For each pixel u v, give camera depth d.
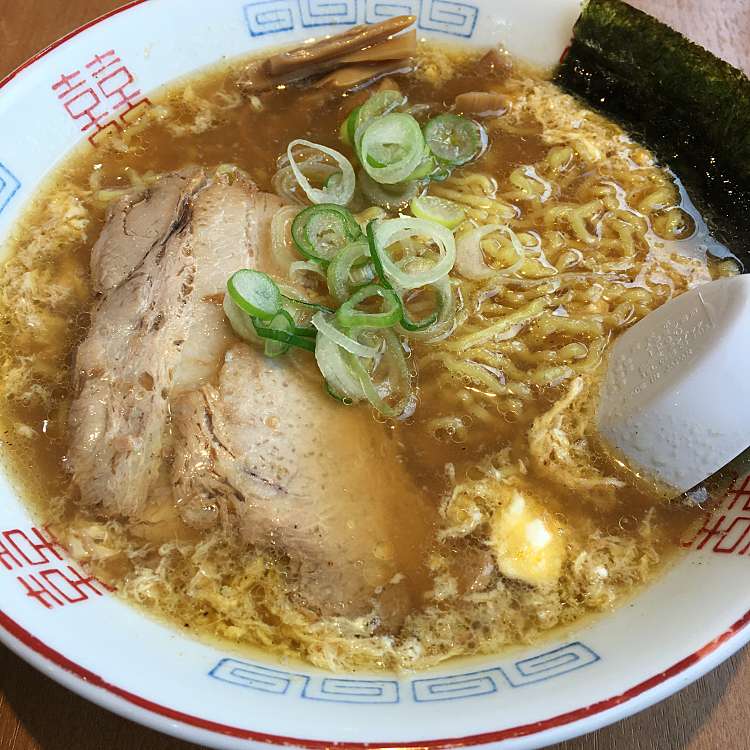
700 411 0.19
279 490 0.19
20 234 0.24
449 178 0.26
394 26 0.27
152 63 0.27
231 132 0.27
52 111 0.25
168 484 0.19
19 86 0.24
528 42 0.28
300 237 0.22
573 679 0.16
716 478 0.20
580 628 0.19
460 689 0.17
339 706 0.16
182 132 0.27
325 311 0.21
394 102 0.27
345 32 0.28
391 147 0.24
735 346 0.18
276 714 0.16
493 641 0.19
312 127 0.27
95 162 0.26
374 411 0.21
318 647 0.18
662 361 0.20
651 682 0.16
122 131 0.27
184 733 0.15
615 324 0.23
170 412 0.20
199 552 0.19
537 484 0.21
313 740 0.15
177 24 0.27
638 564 0.19
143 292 0.21
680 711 0.18
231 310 0.21
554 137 0.27
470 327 0.23
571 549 0.20
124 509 0.19
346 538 0.19
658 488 0.20
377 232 0.22
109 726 0.18
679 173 0.26
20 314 0.23
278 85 0.28
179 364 0.20
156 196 0.23
